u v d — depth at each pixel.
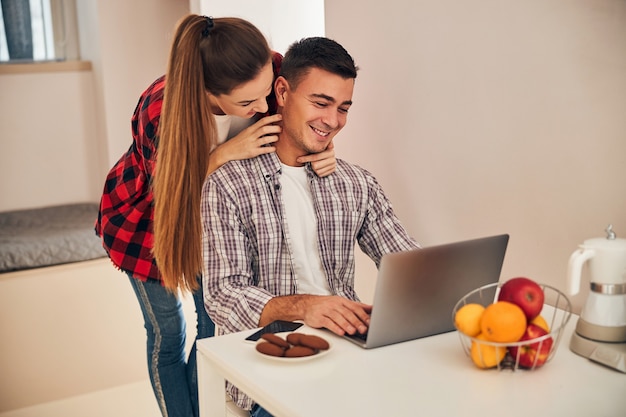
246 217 1.69
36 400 2.84
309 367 1.29
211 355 1.38
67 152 3.77
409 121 2.09
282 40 2.82
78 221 3.39
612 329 1.29
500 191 1.84
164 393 2.22
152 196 1.99
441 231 2.04
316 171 1.74
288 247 1.71
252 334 1.46
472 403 1.15
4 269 2.83
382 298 1.32
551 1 1.64
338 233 1.77
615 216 1.58
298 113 1.69
